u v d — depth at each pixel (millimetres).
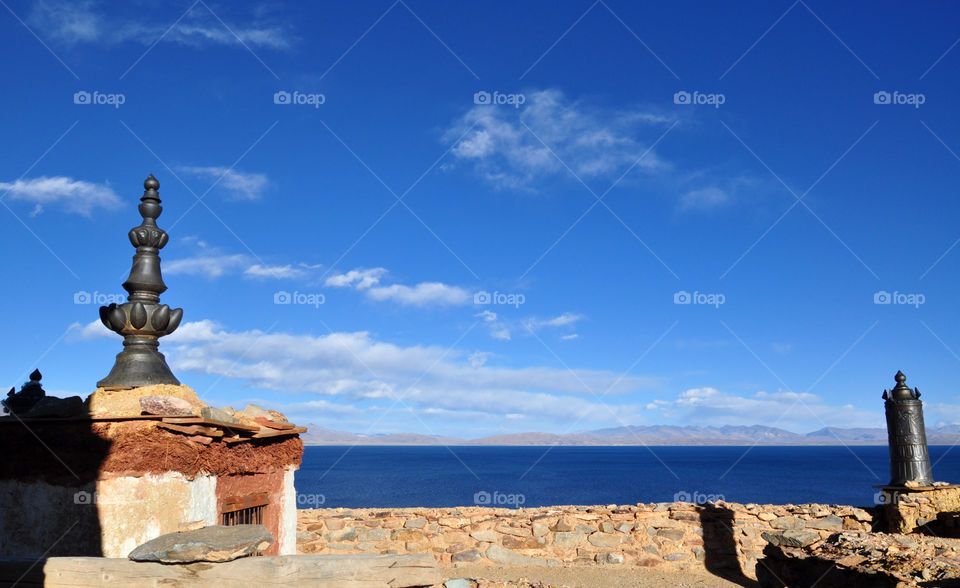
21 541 7473
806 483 117375
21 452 7594
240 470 8617
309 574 5410
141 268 8766
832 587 10867
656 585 13719
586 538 15461
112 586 5609
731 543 15148
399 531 15688
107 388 8156
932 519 15039
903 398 16422
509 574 14539
